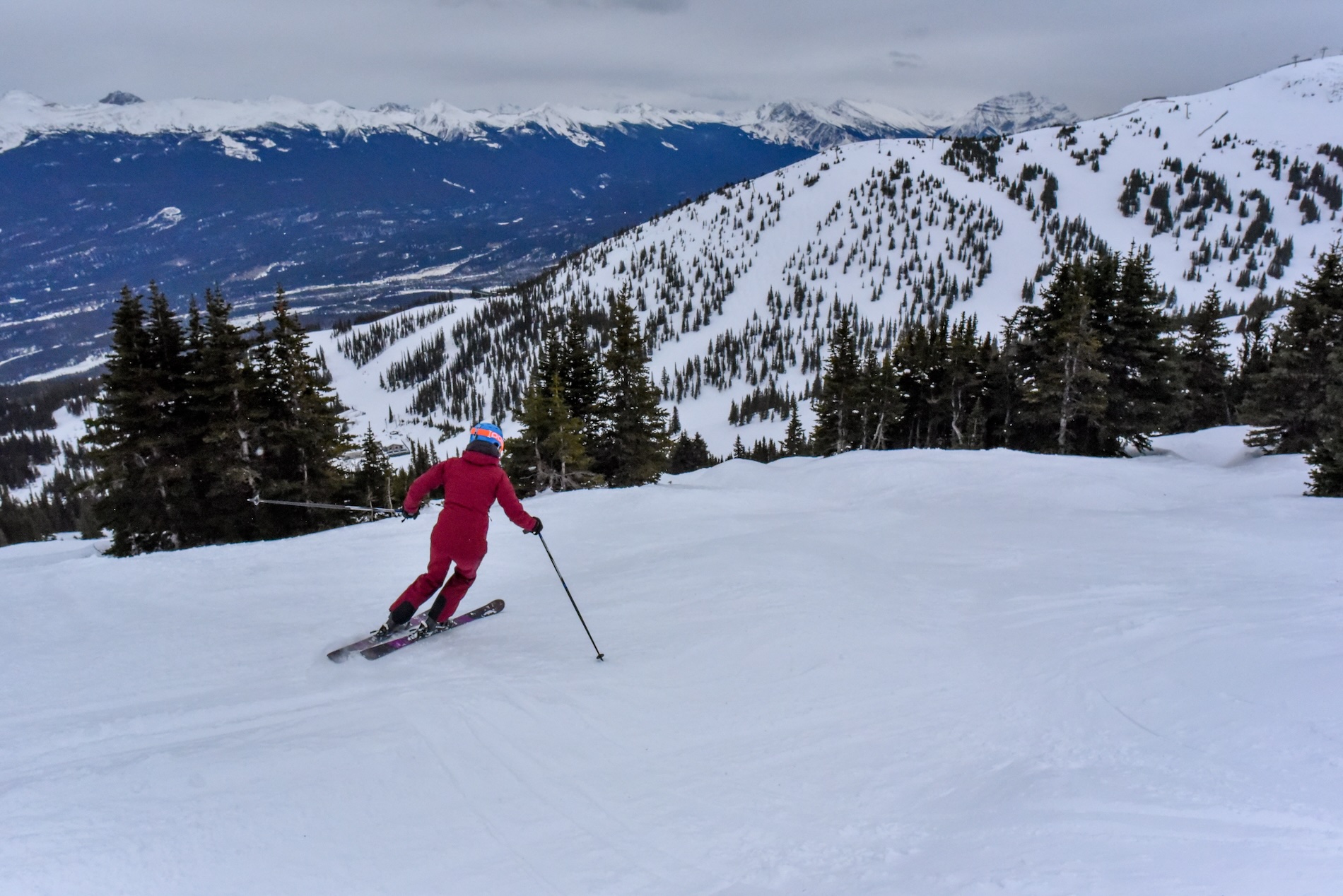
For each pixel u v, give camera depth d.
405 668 4.72
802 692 4.57
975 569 7.71
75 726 3.76
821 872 2.82
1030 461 18.33
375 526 10.77
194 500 23.52
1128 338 33.16
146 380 22.34
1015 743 3.85
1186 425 45.62
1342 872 2.34
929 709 4.33
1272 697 3.88
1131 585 6.72
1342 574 6.85
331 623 5.82
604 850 3.00
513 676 4.64
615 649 5.27
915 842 2.99
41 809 2.86
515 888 2.73
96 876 2.50
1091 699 4.26
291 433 24.61
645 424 35.81
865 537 9.44
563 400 32.16
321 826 2.97
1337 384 25.81
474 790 3.38
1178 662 4.59
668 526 10.95
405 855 2.88
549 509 12.63
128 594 6.68
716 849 3.02
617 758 3.80
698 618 5.88
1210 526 9.98
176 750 3.43
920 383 47.81
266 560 8.23
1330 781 3.00
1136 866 2.53
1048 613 5.94
